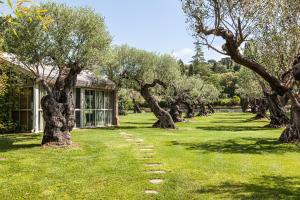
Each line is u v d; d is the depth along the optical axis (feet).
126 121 118.52
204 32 39.60
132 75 89.10
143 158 36.55
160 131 73.10
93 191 23.48
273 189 23.84
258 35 48.85
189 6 41.29
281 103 86.94
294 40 46.78
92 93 87.30
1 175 28.50
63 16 45.01
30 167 31.65
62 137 45.65
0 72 57.82
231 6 39.17
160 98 126.62
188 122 111.24
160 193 22.70
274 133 68.08
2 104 66.18
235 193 22.70
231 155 38.83
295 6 44.19
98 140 53.78
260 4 40.27
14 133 66.54
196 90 141.08
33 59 44.21
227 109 222.89
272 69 51.44
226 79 278.87
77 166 32.12
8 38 42.29
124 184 25.30
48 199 21.81
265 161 34.99
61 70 47.60
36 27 42.27
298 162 34.45
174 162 34.17
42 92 69.31
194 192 22.95
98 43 48.14
